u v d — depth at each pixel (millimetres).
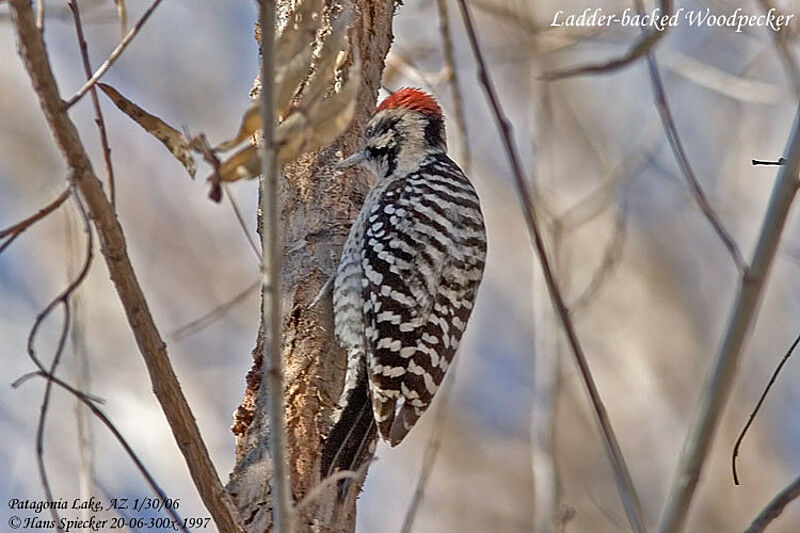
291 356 7742
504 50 12344
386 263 8219
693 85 13953
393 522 14023
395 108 9117
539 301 8742
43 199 12664
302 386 7594
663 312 14008
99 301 11906
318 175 8312
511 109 13555
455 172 8969
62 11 10773
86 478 7230
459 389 14406
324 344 7809
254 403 7359
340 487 7125
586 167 13445
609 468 13609
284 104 5887
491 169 14086
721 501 13664
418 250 8359
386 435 7781
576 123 13523
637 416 13781
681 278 14125
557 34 11508
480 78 5012
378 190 8625
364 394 7930
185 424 5641
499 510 14070
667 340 13938
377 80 8625
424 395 8078
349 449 7527
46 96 5195
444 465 14219
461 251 8594
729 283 14102
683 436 13617
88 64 5863
